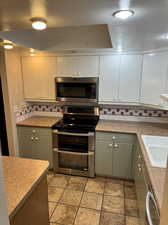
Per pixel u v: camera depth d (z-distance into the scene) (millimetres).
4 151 3033
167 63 2293
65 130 2715
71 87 2785
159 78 2393
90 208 2180
